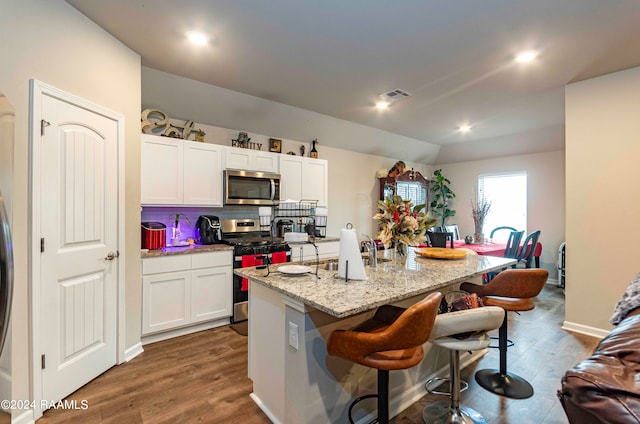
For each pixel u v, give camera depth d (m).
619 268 2.87
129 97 2.53
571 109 3.16
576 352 2.70
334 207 5.33
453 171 6.77
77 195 2.07
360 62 2.77
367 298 1.44
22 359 1.74
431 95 3.55
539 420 1.83
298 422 1.60
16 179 1.70
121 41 2.44
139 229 2.67
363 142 5.40
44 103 1.83
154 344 2.83
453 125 4.82
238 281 3.37
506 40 2.39
